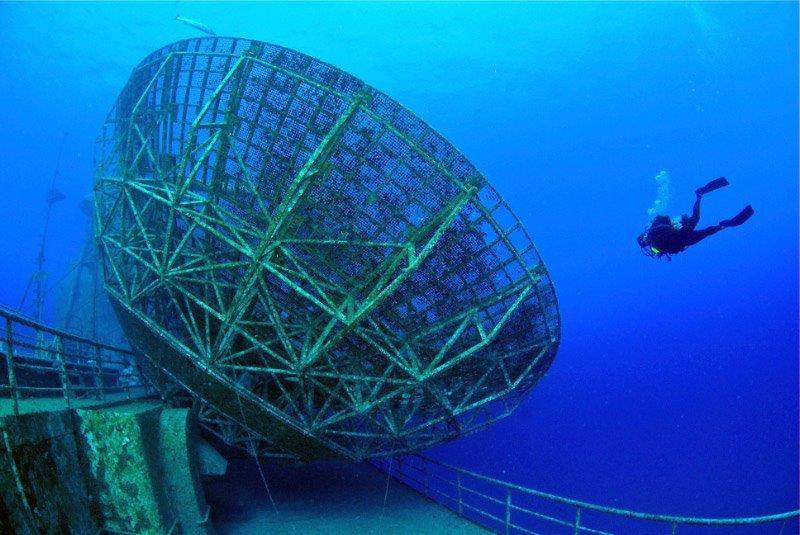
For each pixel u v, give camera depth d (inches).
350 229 380.2
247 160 386.9
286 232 368.5
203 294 459.8
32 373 498.9
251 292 381.4
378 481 603.2
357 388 413.4
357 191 367.6
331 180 365.7
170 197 379.9
